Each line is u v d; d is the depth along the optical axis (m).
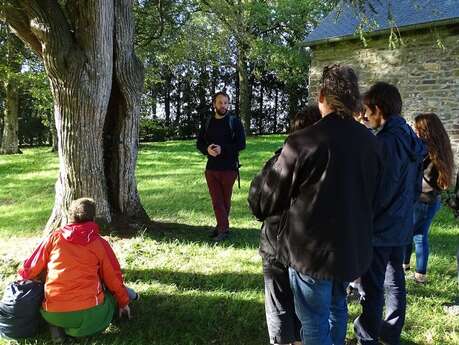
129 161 6.14
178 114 34.59
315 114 2.62
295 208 2.20
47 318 3.06
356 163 2.16
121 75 5.80
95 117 5.54
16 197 9.73
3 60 8.20
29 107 31.59
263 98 35.19
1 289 4.07
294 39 24.52
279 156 2.27
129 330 3.33
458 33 9.45
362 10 6.65
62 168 5.69
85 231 3.14
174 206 7.89
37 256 3.21
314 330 2.29
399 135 2.78
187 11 10.09
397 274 3.01
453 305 3.80
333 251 2.11
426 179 3.72
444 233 6.08
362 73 11.01
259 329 3.39
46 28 5.11
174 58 18.27
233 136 5.67
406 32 10.17
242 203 8.03
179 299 3.88
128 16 5.79
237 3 20.11
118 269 3.36
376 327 2.91
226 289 4.15
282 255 2.30
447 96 9.70
